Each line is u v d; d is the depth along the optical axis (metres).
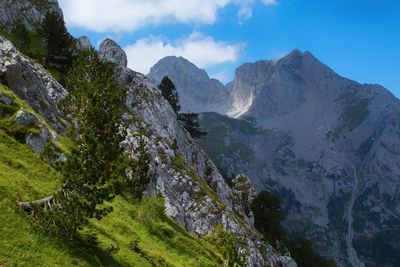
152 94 118.81
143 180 58.38
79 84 38.84
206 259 51.78
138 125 94.00
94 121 33.09
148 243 43.66
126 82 116.25
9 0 121.25
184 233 59.44
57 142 50.12
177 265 42.56
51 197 34.47
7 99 48.25
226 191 121.75
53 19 102.38
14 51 60.50
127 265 33.62
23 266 25.81
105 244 34.34
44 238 29.25
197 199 87.31
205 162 125.44
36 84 61.91
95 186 32.03
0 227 27.81
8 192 32.56
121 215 46.12
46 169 41.31
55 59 103.00
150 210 50.84
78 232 33.00
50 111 61.47
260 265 87.69
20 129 44.19
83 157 32.25
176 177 87.81
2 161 37.97
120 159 35.50
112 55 138.38
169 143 101.12
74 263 28.83
